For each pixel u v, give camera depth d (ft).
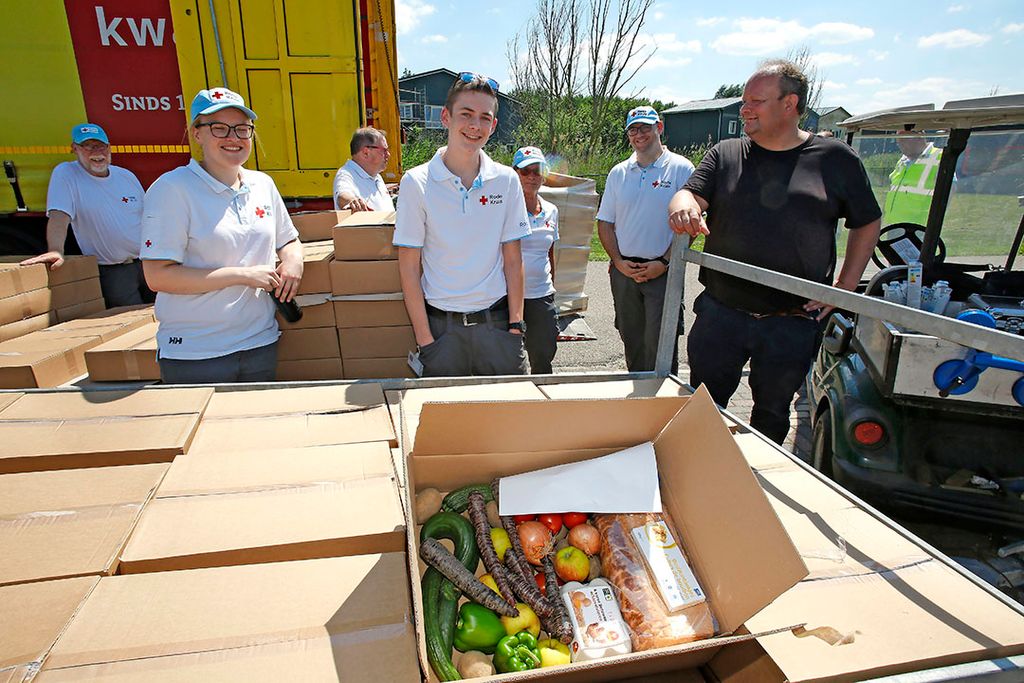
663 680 3.98
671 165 12.73
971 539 9.35
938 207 11.37
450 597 4.09
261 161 15.38
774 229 8.73
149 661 3.35
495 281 8.62
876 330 8.81
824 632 3.17
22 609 3.65
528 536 4.51
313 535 4.36
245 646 3.49
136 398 6.43
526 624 4.04
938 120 10.28
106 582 3.91
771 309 9.07
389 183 18.57
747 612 3.67
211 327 7.59
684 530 4.46
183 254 7.21
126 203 13.64
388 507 4.70
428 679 2.88
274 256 8.05
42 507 4.56
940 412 8.82
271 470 5.18
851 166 8.61
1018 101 9.36
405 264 8.27
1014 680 3.49
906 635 3.70
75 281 10.48
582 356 18.58
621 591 4.15
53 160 15.62
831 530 4.77
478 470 5.00
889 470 8.98
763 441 6.31
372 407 6.46
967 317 7.80
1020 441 8.53
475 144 7.93
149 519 4.49
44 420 5.83
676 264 7.30
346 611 3.79
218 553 4.18
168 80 15.28
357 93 15.23
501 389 7.00
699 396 4.65
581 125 52.03
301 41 14.71
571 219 21.45
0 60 14.90
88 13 14.71
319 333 9.29
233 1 14.30
